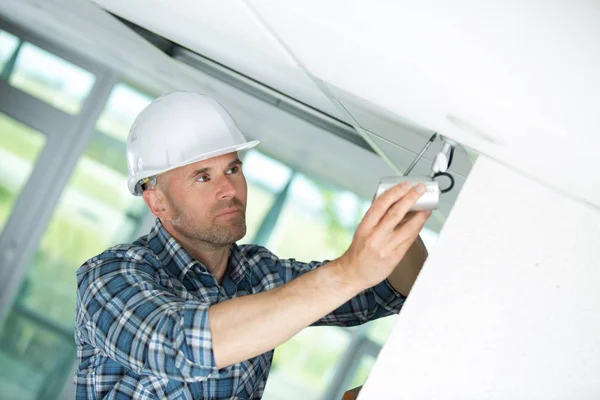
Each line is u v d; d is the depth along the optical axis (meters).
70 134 6.15
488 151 1.03
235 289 1.97
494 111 0.71
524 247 1.09
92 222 6.05
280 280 2.04
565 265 1.07
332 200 5.92
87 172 6.11
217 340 1.32
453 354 1.12
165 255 1.88
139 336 1.45
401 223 1.23
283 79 1.78
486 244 1.11
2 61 6.17
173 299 1.54
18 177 6.12
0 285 5.86
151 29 2.58
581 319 1.07
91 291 1.62
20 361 5.65
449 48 0.66
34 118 6.16
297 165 5.86
